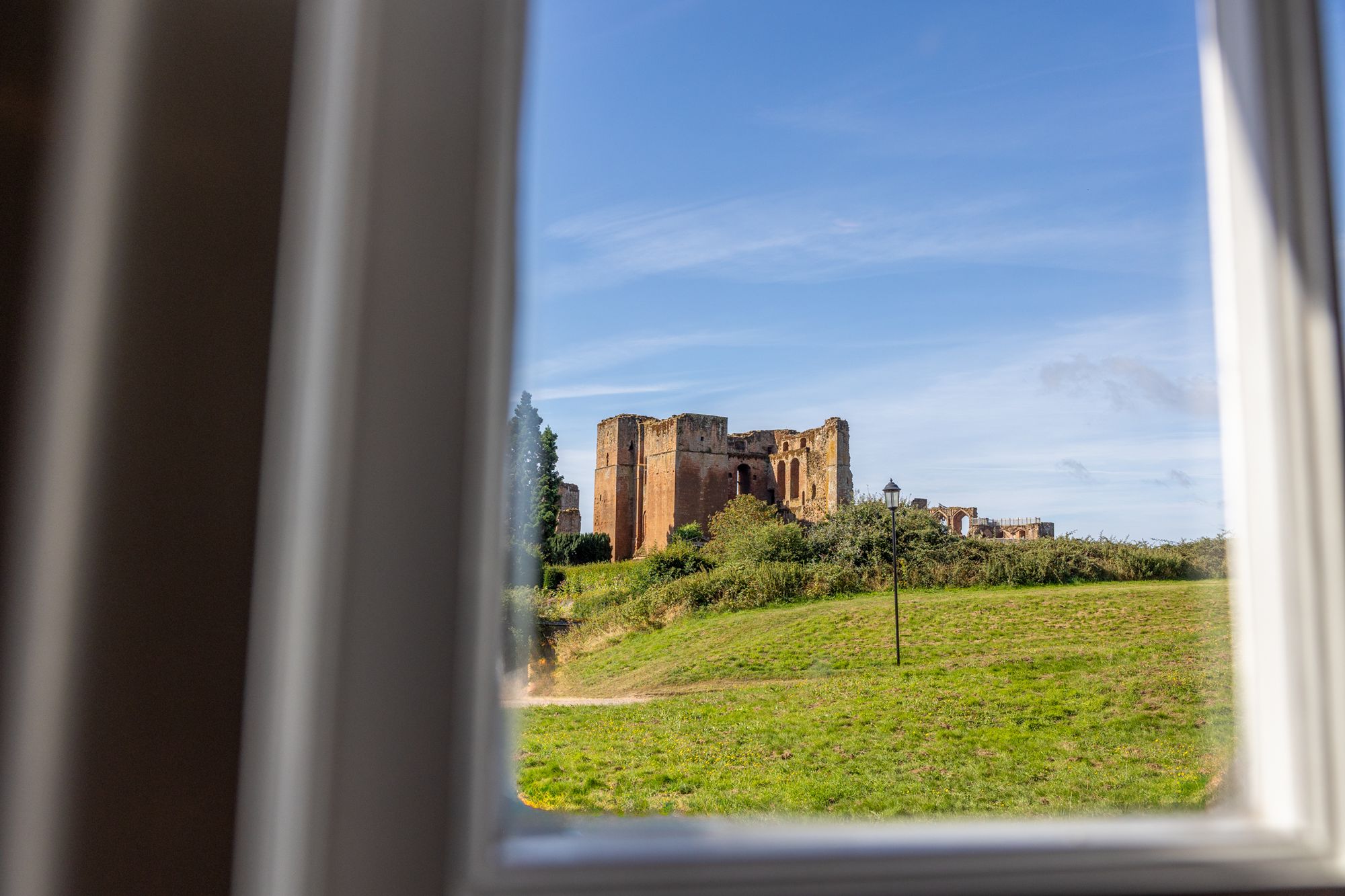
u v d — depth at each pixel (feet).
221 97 2.62
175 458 2.52
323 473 2.56
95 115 2.56
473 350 2.69
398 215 2.69
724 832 2.91
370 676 2.53
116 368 2.51
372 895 2.46
